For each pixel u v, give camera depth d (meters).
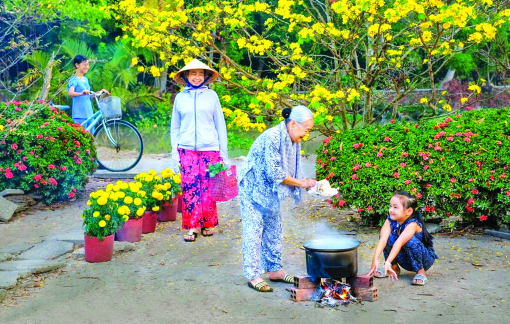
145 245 5.81
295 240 5.88
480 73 22.88
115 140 9.78
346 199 6.11
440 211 5.85
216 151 6.09
